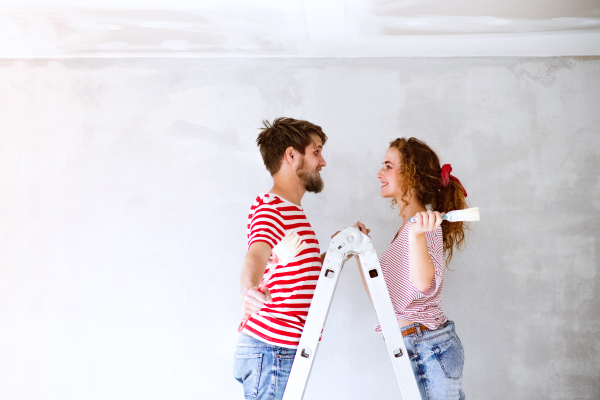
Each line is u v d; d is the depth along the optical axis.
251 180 2.32
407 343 1.57
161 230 2.31
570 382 2.23
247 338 1.56
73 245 2.32
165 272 2.29
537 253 2.29
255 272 1.38
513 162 2.32
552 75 2.36
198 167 2.34
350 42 2.22
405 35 2.14
